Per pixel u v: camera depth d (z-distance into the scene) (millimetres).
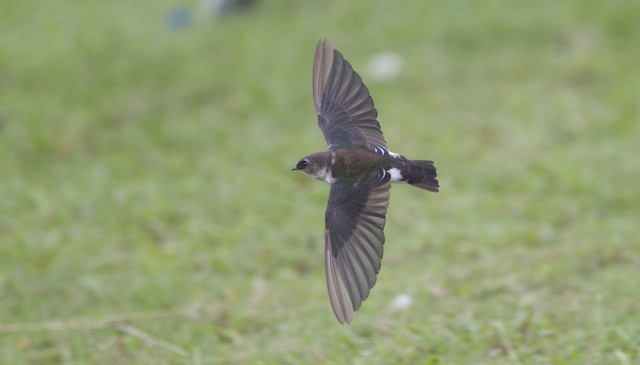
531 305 9547
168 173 14539
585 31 18812
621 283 9836
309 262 11789
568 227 12062
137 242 12398
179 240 12469
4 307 10758
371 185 6891
